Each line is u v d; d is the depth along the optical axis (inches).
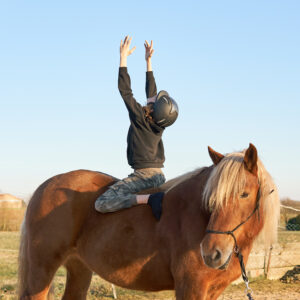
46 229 182.7
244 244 148.8
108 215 174.1
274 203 155.1
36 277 183.2
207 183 145.3
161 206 163.2
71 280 205.9
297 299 314.2
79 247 180.9
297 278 377.4
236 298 318.7
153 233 161.3
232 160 143.9
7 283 351.9
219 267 135.8
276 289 348.2
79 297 205.3
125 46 187.6
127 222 167.8
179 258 152.3
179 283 151.6
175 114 178.4
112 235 168.9
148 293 333.7
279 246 410.9
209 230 138.8
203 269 148.4
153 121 178.2
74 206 181.6
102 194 176.4
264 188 147.0
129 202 168.6
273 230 154.5
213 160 153.2
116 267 167.6
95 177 189.6
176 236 155.3
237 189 138.6
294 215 596.1
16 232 929.5
